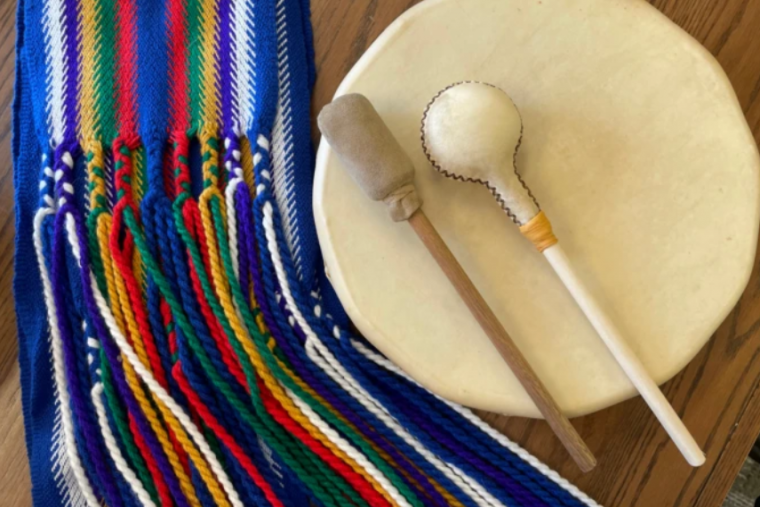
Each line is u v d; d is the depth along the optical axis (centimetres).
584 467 52
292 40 68
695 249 53
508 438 63
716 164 54
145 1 67
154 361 61
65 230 63
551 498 62
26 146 67
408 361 53
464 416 62
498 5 55
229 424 62
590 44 55
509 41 56
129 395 61
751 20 66
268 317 62
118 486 61
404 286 54
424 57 56
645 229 54
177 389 62
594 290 53
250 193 65
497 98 49
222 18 67
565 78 55
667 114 54
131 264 63
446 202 54
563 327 53
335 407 61
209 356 61
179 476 61
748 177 54
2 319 68
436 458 62
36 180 66
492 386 53
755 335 64
